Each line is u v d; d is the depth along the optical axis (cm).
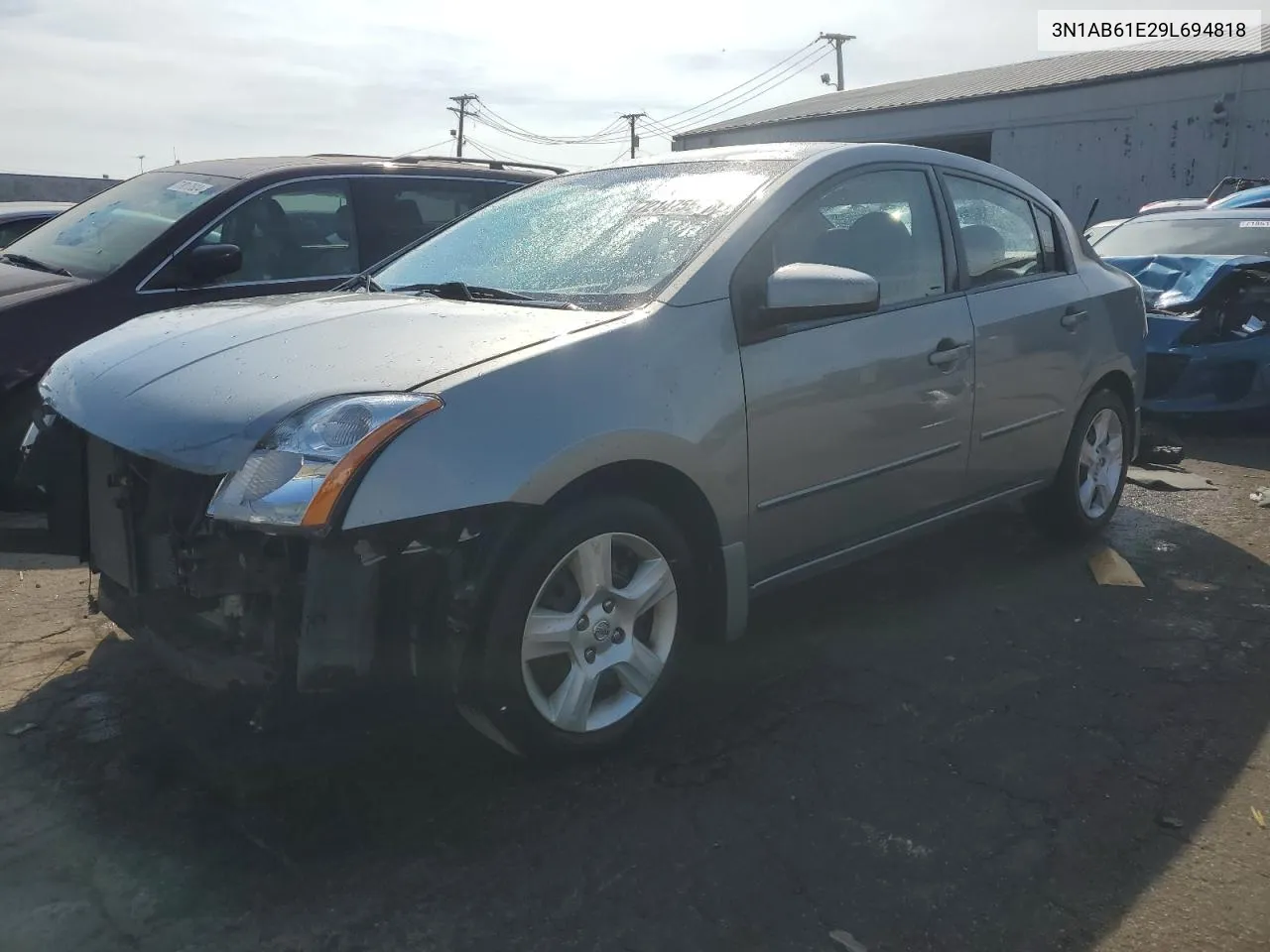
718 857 255
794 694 337
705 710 327
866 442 353
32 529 349
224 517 244
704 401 301
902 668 355
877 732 313
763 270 326
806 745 306
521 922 233
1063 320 441
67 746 302
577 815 272
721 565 316
